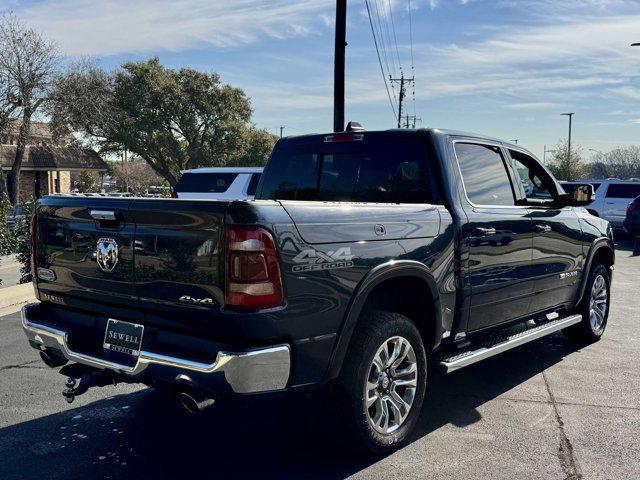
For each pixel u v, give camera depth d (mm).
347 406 3527
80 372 3730
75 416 4438
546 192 5816
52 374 5406
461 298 4328
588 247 6105
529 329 5289
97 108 41781
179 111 49312
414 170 4535
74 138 43688
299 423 4320
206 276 3074
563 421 4395
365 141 4816
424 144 4508
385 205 3762
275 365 3086
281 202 3182
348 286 3416
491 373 5551
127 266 3398
